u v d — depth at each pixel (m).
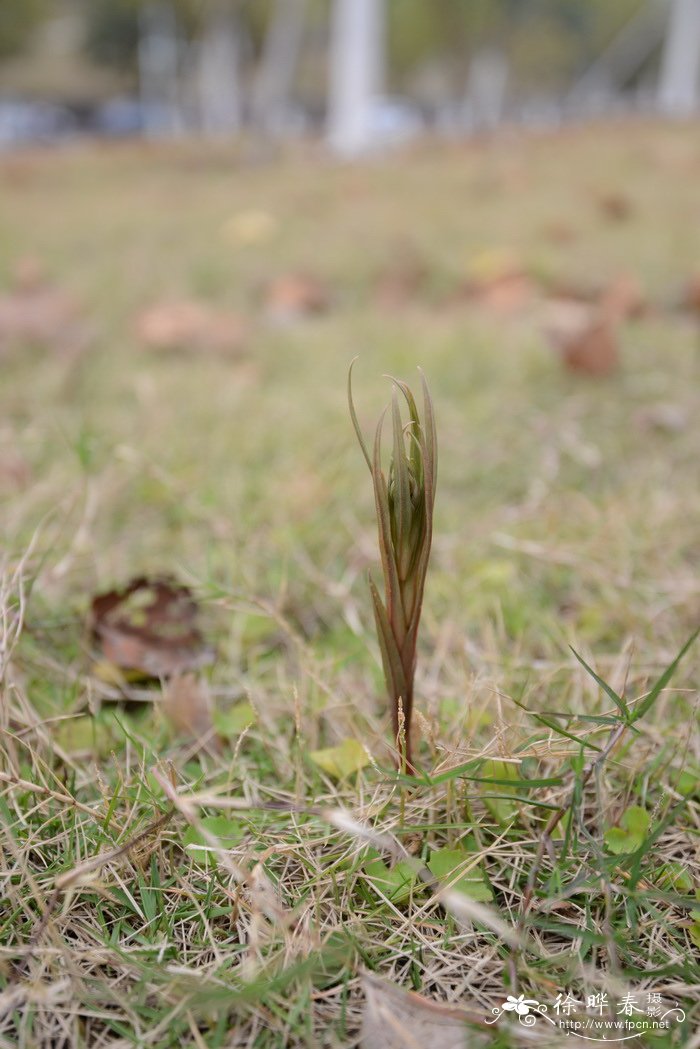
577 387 1.01
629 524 0.76
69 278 1.64
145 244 2.03
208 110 7.67
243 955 0.51
